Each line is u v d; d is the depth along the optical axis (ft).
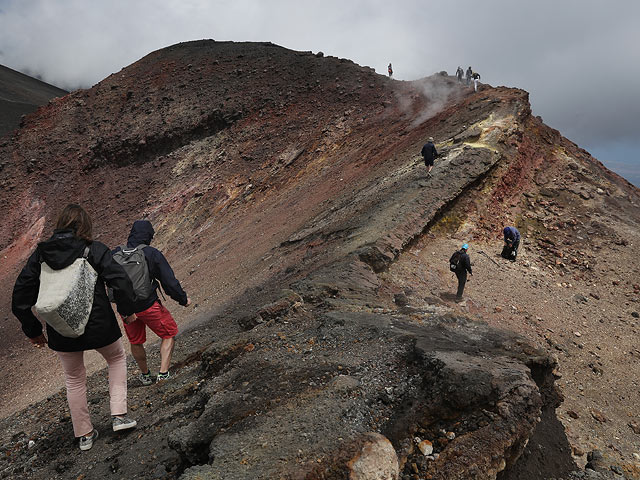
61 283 10.44
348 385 12.34
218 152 114.83
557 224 50.96
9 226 133.59
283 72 129.18
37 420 17.65
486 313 33.96
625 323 37.55
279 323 20.04
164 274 15.94
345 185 68.28
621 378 30.19
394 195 47.65
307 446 9.77
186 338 27.58
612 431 23.73
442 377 12.10
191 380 17.13
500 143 56.85
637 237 49.19
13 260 123.13
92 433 13.69
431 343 14.46
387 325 17.28
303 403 11.77
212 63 148.87
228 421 11.57
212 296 51.34
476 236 45.85
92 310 11.24
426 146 48.98
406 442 10.68
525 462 13.12
